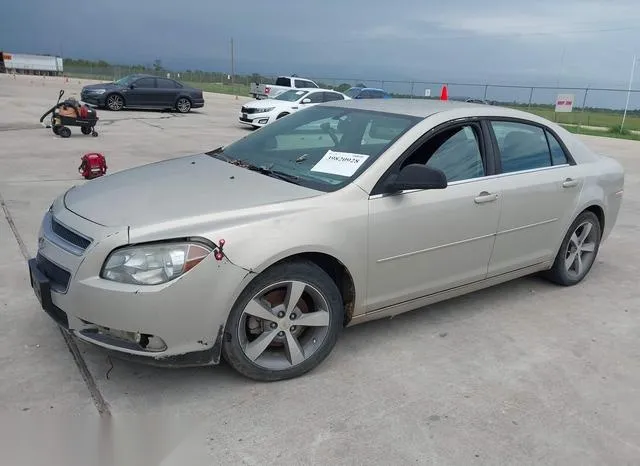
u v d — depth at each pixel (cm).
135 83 2242
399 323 409
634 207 850
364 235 333
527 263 448
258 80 4159
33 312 390
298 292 315
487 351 373
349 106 432
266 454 263
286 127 434
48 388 304
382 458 264
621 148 1811
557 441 284
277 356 326
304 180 352
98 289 276
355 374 336
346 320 353
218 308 288
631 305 465
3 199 697
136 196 324
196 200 316
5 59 5759
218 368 334
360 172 345
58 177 852
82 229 294
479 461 266
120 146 1222
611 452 278
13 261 486
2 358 330
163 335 280
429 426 290
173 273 276
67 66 6141
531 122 451
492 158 409
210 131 1655
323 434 279
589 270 528
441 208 367
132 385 311
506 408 309
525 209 424
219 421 285
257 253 291
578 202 470
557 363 362
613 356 375
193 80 5597
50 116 1705
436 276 382
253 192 329
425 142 372
